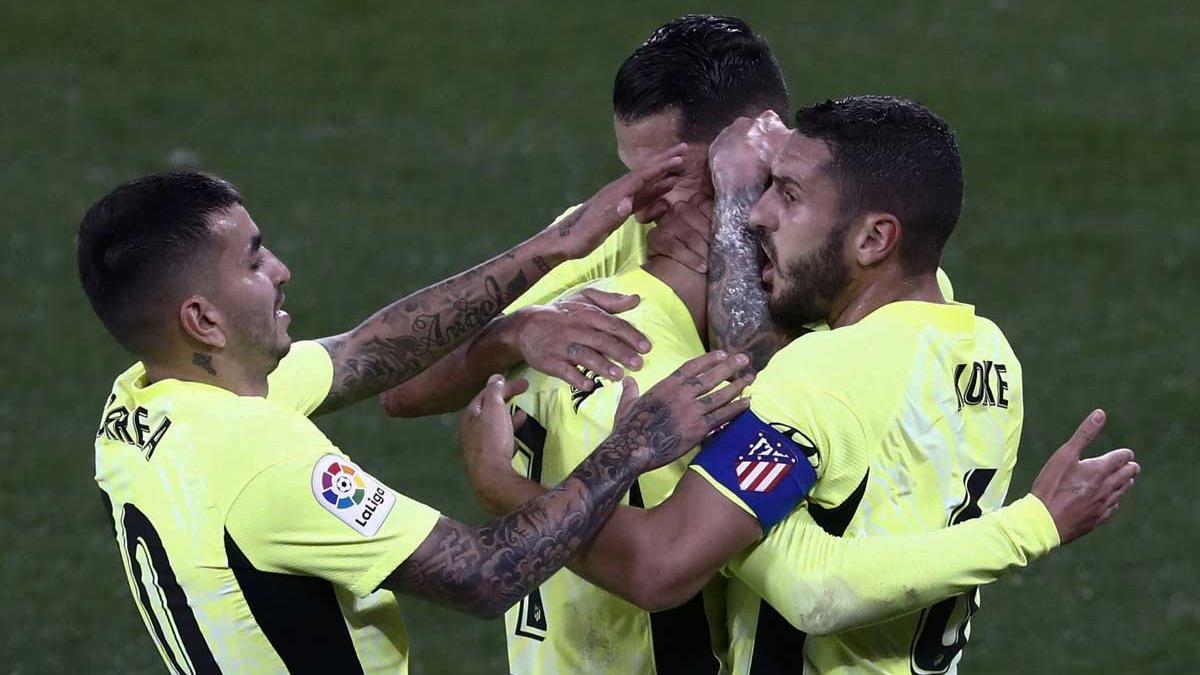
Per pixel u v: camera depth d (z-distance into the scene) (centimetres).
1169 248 3091
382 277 2947
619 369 1058
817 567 956
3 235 3097
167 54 3925
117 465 1014
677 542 966
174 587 980
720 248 1076
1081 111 3694
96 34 4000
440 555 964
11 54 3900
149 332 1012
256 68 3878
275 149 3500
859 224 1014
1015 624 2053
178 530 973
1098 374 2642
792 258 1031
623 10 4209
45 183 3325
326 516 962
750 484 960
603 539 984
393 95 3775
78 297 2889
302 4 4200
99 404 2547
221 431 973
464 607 980
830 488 984
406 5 4206
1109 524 2256
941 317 1023
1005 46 4047
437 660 1981
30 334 2750
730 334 1061
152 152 3472
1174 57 3991
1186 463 2388
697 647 1073
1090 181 3378
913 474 997
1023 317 2839
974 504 1020
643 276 1116
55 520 2253
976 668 1955
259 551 966
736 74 1111
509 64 3925
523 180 3369
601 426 1047
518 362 1122
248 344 1029
